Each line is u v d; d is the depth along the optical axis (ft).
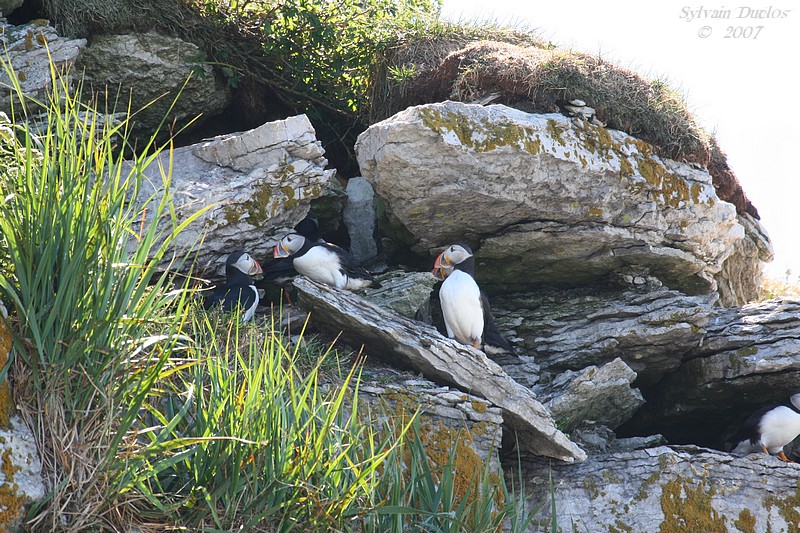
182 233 34.22
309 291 33.96
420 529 23.90
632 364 40.91
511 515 25.90
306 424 22.22
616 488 33.78
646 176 39.11
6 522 17.85
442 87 44.73
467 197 36.76
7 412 18.90
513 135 35.94
